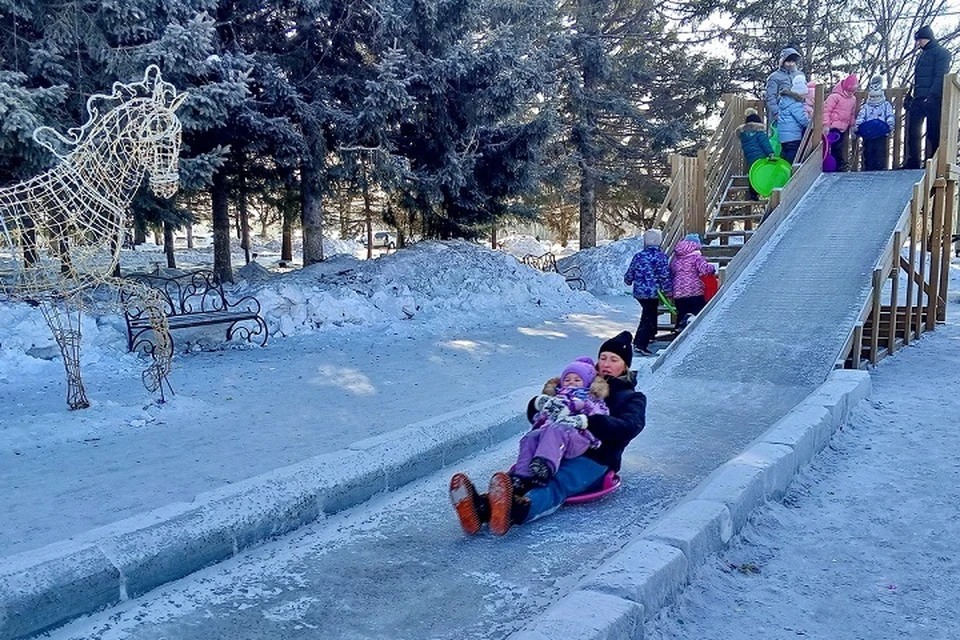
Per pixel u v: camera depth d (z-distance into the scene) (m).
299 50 14.30
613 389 4.45
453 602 3.20
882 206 9.64
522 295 14.65
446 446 5.08
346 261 15.27
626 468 4.99
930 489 4.19
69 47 11.08
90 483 4.63
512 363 8.98
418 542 3.85
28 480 4.69
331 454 4.62
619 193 26.16
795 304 8.06
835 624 2.78
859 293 7.96
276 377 8.10
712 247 10.47
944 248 10.86
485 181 16.47
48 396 7.08
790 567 3.27
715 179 11.95
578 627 2.37
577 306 15.06
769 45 25.45
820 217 9.69
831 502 4.04
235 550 3.66
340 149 13.63
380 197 21.70
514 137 15.72
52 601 2.96
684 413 6.26
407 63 13.70
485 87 14.54
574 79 21.83
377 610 3.13
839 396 5.45
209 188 15.45
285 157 13.23
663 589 2.80
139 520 3.59
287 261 26.97
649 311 9.50
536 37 19.44
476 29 15.98
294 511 3.97
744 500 3.60
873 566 3.27
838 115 11.64
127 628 2.97
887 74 27.16
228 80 11.42
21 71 10.90
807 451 4.54
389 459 4.65
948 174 9.99
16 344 8.54
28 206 5.79
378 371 8.45
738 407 6.37
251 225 34.44
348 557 3.66
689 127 23.58
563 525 4.05
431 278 14.50
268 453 5.25
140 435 5.77
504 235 40.00
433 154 15.30
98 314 9.60
